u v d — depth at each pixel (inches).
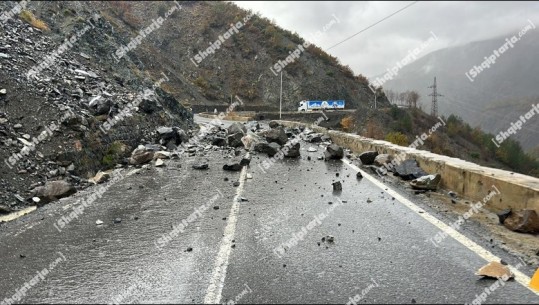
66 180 355.3
